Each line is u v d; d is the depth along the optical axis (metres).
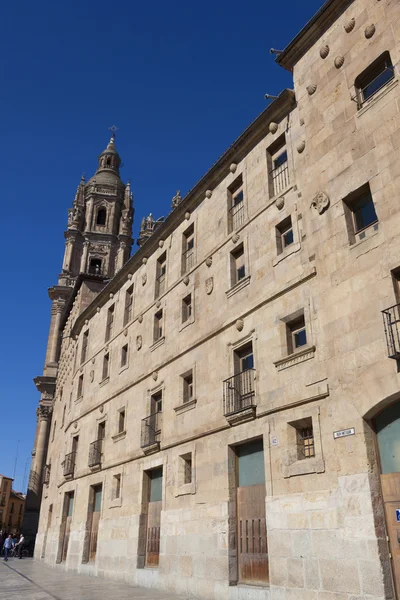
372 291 12.69
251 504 15.74
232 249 19.56
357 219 14.12
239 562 15.52
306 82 16.94
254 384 16.33
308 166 15.94
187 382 20.98
